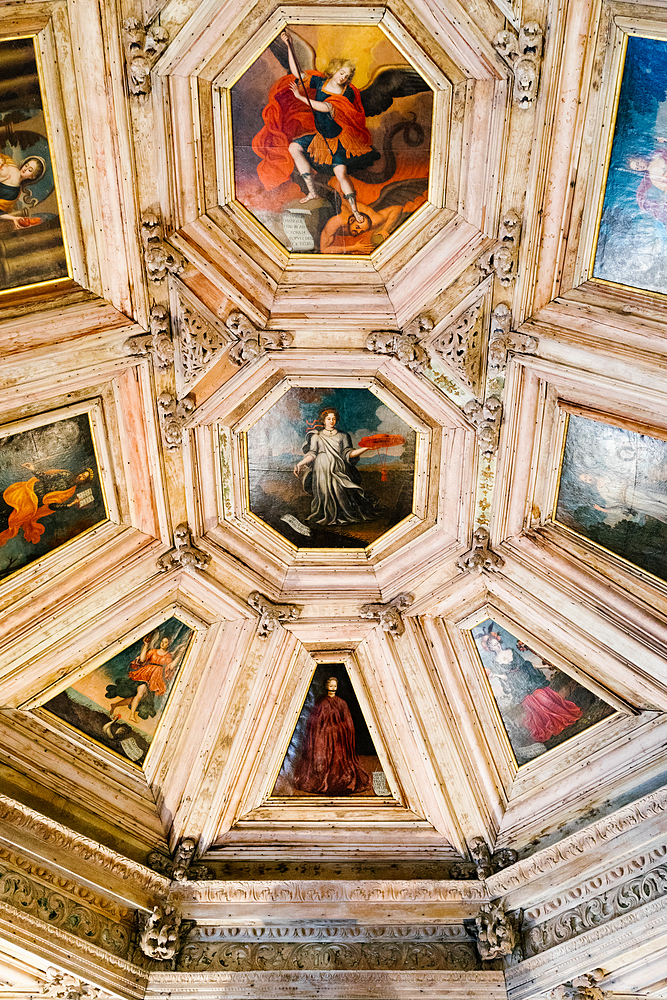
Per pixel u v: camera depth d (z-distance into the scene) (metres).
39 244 9.11
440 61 8.81
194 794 12.04
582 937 10.70
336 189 9.78
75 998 10.97
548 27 8.34
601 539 10.84
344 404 11.11
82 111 8.63
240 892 11.62
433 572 11.87
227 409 10.90
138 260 9.72
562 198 9.20
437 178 9.63
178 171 9.37
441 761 12.17
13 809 10.20
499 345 10.25
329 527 11.96
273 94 9.09
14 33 7.88
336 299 10.43
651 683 10.85
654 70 8.11
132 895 11.24
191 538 11.57
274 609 11.90
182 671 12.03
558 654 11.55
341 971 11.27
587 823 11.24
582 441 10.42
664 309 9.27
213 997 11.12
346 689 12.43
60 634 10.86
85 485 10.67
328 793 12.42
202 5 8.33
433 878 11.80
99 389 10.23
